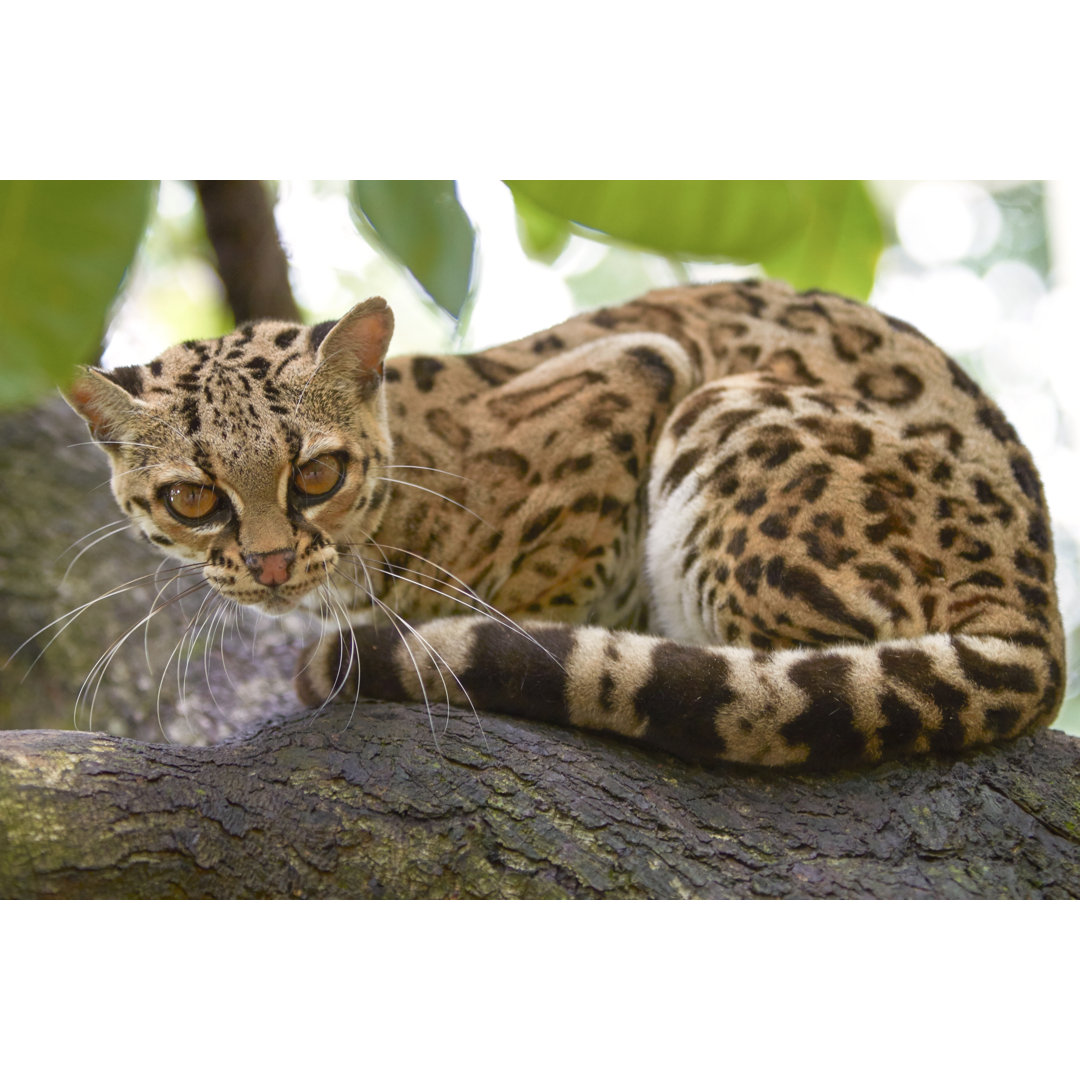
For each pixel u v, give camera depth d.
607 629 2.66
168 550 2.83
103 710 3.64
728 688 2.44
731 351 3.47
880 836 2.29
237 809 2.12
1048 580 2.89
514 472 3.24
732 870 2.19
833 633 2.76
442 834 2.16
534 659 2.52
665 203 2.82
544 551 3.29
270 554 2.65
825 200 3.25
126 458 2.76
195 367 2.81
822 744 2.44
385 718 2.44
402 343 4.99
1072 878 2.23
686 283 3.95
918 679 2.47
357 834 2.14
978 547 2.85
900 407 3.12
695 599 3.04
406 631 2.71
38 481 4.02
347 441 2.80
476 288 3.06
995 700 2.49
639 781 2.37
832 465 2.90
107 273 1.86
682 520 3.08
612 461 3.28
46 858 1.93
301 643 3.90
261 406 2.69
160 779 2.11
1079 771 2.48
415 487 3.12
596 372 3.36
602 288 5.30
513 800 2.23
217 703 3.65
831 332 3.38
